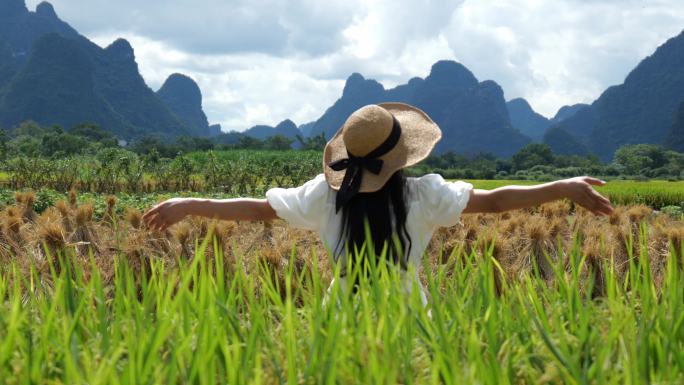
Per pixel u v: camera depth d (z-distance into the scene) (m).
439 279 2.56
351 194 2.93
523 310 2.27
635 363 1.61
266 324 2.32
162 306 2.23
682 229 5.00
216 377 1.83
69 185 34.66
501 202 3.02
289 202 3.07
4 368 1.73
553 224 5.82
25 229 6.57
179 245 5.15
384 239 2.94
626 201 33.59
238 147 173.88
